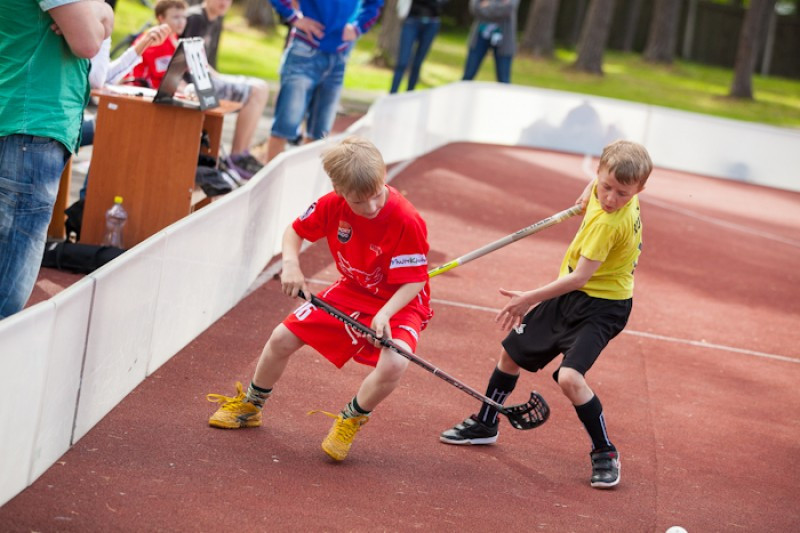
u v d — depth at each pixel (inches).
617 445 453.1
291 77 781.3
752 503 413.4
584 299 404.5
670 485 418.9
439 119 1261.1
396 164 1088.8
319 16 779.4
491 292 673.0
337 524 341.7
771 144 1432.1
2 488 313.4
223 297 530.0
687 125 1437.0
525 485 397.7
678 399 527.8
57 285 530.9
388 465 396.8
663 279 796.0
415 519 354.6
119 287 378.6
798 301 799.7
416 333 384.5
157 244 413.4
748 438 487.5
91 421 379.6
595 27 2593.5
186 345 483.2
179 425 398.6
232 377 457.7
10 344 295.6
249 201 547.2
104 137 584.4
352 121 1285.7
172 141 585.3
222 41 2000.5
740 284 823.7
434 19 1285.7
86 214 589.3
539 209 992.9
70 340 341.1
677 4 3061.0
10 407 305.1
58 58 393.7
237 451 385.4
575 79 2513.5
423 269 374.9
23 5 383.6
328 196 377.4
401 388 478.3
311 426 421.7
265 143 982.4
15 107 386.3
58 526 310.7
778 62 3444.9
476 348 558.6
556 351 411.2
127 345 402.0
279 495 355.6
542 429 458.3
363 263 378.6
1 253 392.5
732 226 1077.1
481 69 2401.6
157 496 340.2
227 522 331.3
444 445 425.1
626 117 1439.5
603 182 385.4
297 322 388.5
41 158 390.6
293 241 389.1
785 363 626.2
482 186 1053.2
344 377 480.1
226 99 737.6
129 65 643.5
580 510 381.7
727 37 3420.3
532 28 2738.7
